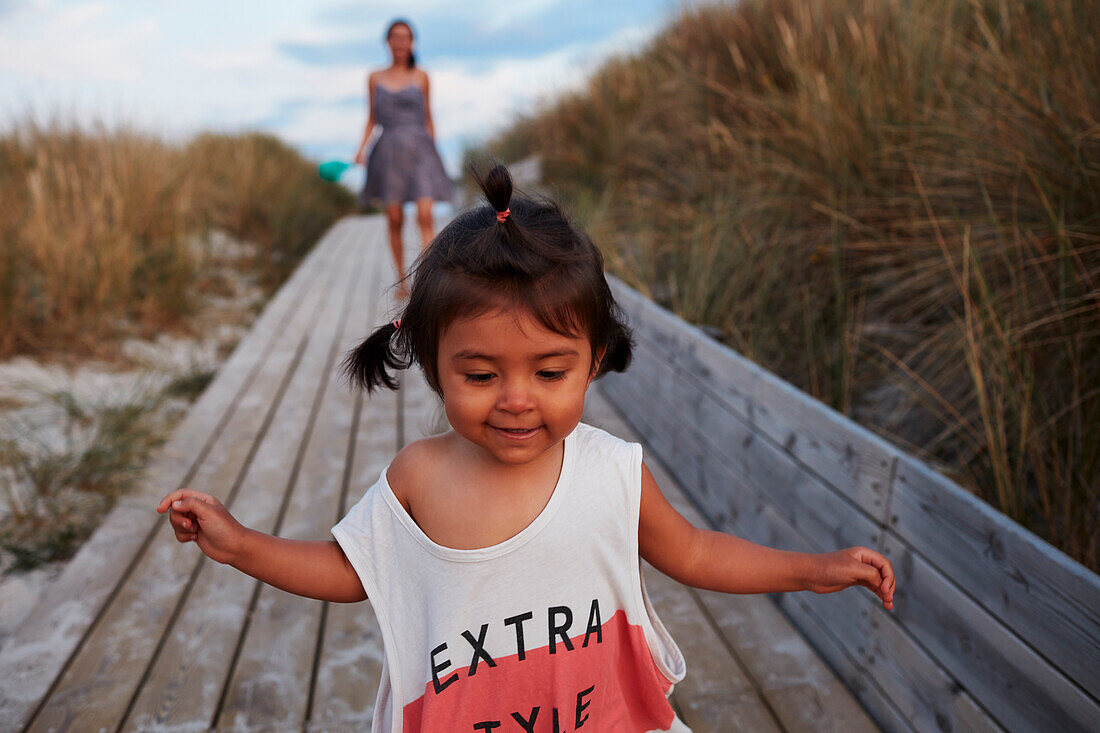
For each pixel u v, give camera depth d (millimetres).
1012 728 1477
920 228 3289
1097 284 2475
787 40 4512
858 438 1953
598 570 1125
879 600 1888
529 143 9266
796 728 1909
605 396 4320
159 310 5902
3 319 4754
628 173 6312
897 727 1831
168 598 2438
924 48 4004
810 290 3623
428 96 6027
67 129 7723
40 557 2775
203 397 4289
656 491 1193
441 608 1090
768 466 2424
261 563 1131
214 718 1958
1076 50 2900
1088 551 1954
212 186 9891
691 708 1974
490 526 1087
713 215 4520
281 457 3508
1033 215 2812
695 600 2424
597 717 1159
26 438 3674
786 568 1190
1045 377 2400
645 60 7680
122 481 3197
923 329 3057
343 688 2061
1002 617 1491
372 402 4203
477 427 1000
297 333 5621
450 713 1093
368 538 1143
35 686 2041
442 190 5973
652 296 4379
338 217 14781
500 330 949
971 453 2475
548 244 966
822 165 3922
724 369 2723
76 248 5457
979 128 3188
